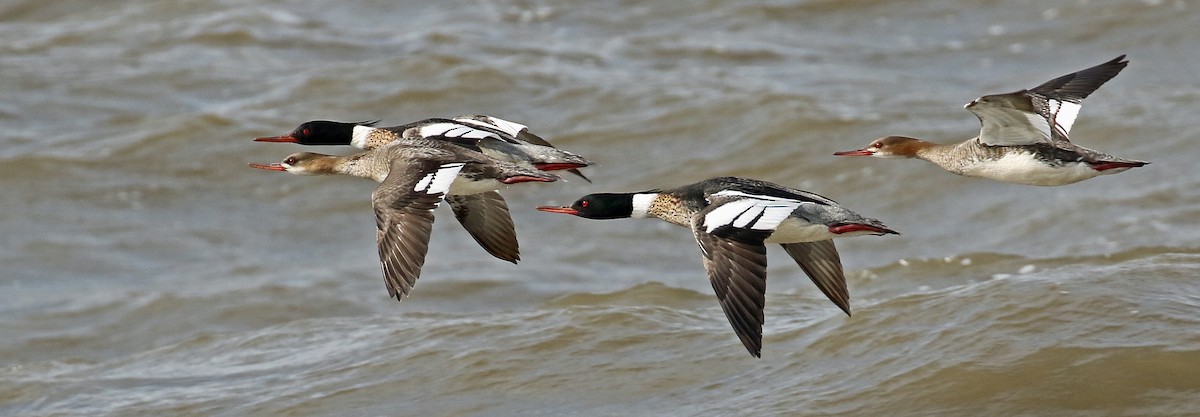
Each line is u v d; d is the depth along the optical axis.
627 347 13.88
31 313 17.36
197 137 21.72
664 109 22.02
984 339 12.79
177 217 19.86
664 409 12.62
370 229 19.53
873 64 23.75
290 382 13.96
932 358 12.67
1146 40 23.83
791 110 21.50
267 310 17.12
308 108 22.48
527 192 20.23
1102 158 11.34
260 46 24.84
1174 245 16.89
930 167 19.94
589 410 12.77
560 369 13.52
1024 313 13.05
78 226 19.62
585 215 11.14
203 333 16.64
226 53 24.64
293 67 24.00
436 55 23.80
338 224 19.64
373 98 22.70
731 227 9.87
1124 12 24.73
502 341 14.18
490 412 12.92
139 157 21.31
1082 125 20.84
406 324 15.25
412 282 10.14
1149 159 19.66
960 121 21.11
